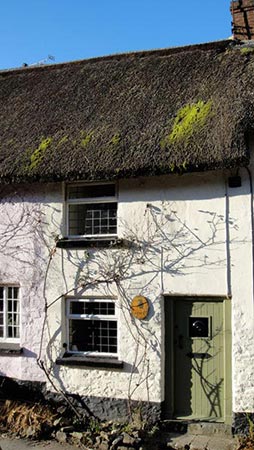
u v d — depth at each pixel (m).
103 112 9.78
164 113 9.12
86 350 9.19
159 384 8.37
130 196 8.83
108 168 8.43
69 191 9.46
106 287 8.87
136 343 8.57
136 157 8.35
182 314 8.53
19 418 8.51
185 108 8.95
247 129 7.83
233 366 7.97
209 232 8.28
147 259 8.62
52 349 9.17
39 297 9.35
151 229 8.64
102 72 11.20
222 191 8.26
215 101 8.74
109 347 9.04
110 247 8.84
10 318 9.83
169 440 7.75
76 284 9.08
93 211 9.38
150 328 8.51
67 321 9.29
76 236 9.32
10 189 9.71
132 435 7.75
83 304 9.26
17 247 9.59
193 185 8.45
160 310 8.48
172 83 9.87
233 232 8.14
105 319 9.00
